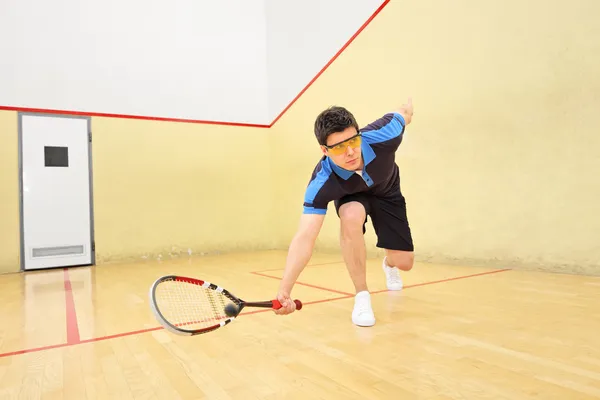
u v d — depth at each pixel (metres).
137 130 4.86
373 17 3.99
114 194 4.70
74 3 4.61
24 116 4.31
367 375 1.11
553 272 2.74
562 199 2.69
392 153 1.53
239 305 1.26
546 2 2.73
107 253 4.63
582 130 2.59
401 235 1.83
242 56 5.56
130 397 1.03
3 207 4.18
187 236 5.09
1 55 4.25
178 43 5.16
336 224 4.50
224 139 5.39
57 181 4.43
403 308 1.86
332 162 1.44
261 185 5.63
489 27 3.05
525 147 2.87
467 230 3.24
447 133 3.36
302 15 4.95
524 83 2.87
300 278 2.87
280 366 1.21
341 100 4.40
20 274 4.03
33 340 1.60
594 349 1.27
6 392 1.09
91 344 1.52
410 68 3.65
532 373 1.09
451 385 1.03
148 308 2.12
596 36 2.51
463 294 2.13
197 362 1.27
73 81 4.56
